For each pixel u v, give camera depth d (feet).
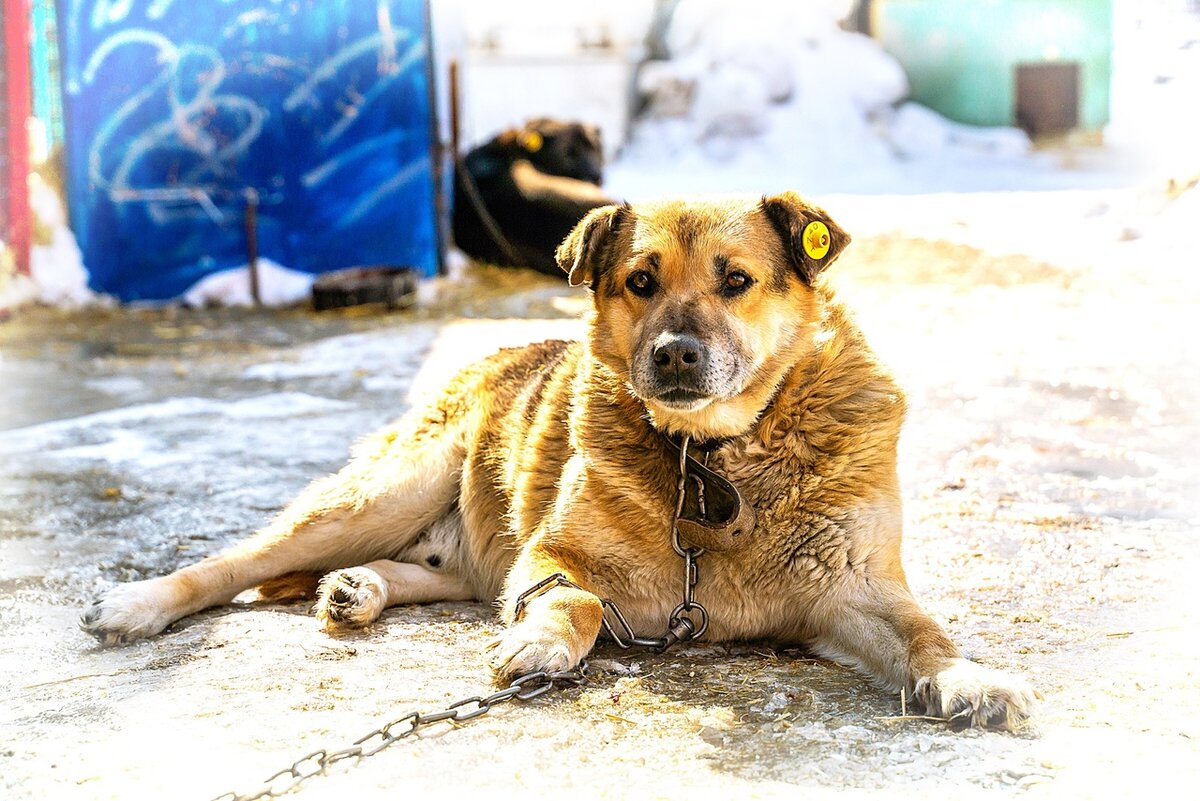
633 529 4.86
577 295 12.73
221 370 9.90
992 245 12.16
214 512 6.49
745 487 4.79
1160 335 8.82
